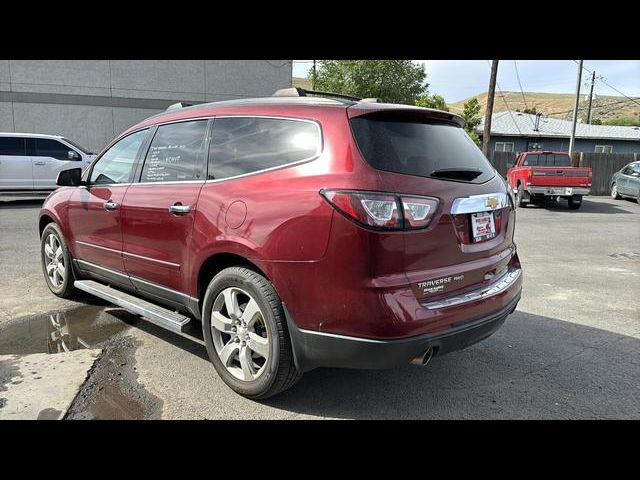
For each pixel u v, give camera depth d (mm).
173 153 3793
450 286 2949
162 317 3670
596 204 17812
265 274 2961
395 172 2779
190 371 3582
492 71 19812
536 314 5148
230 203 3156
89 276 4852
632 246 9328
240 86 23062
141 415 3002
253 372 3156
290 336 2936
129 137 4328
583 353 4109
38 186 14070
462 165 3236
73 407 3062
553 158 16719
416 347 2697
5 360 3701
